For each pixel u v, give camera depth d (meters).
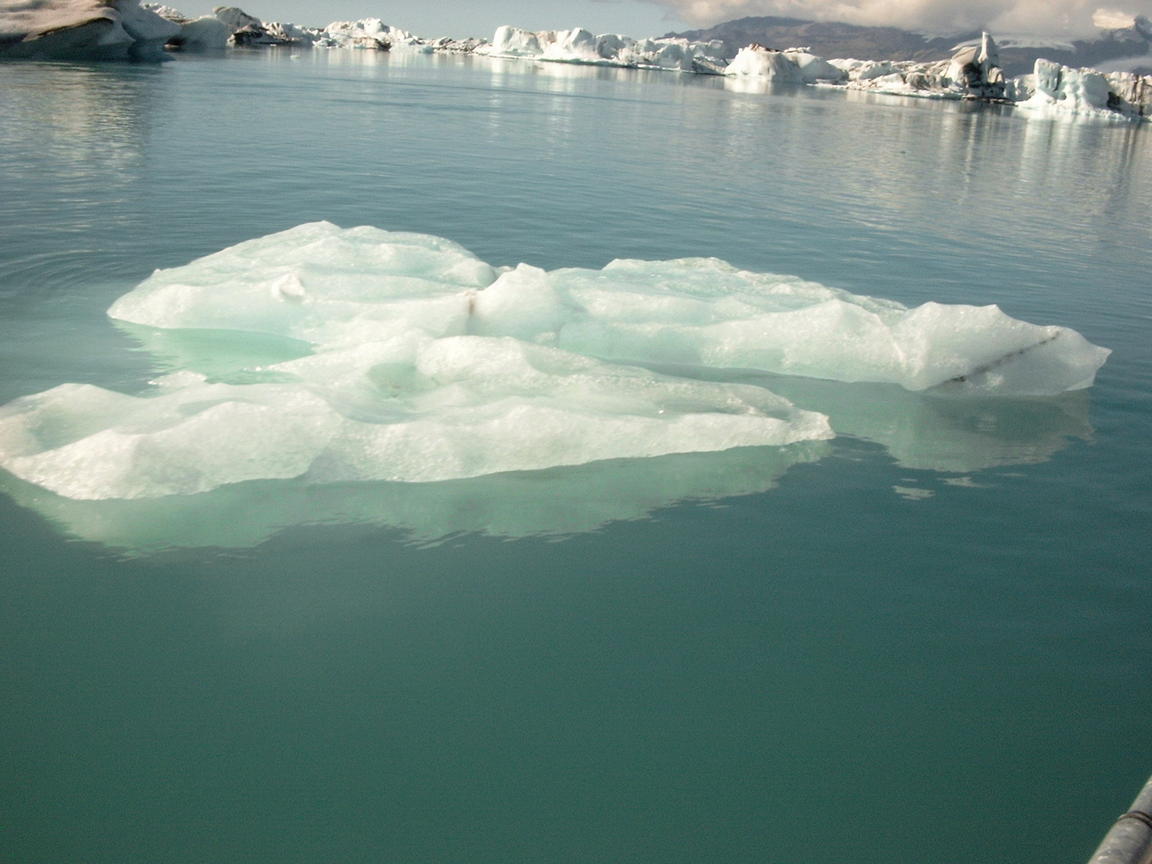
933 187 12.22
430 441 3.33
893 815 1.95
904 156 15.85
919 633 2.55
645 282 5.24
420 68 40.50
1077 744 2.17
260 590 2.59
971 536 3.08
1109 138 24.00
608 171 11.58
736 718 2.20
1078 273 7.36
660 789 1.99
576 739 2.12
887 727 2.20
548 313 4.55
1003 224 9.56
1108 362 5.00
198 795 1.91
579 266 6.60
